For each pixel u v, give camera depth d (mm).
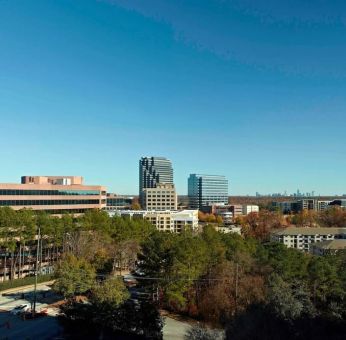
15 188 148500
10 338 70562
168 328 76062
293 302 57469
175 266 81812
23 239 114750
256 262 90562
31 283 116125
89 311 64375
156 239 88250
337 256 104562
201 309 82250
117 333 63094
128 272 130875
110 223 132500
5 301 97500
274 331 38875
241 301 75812
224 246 100812
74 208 174000
